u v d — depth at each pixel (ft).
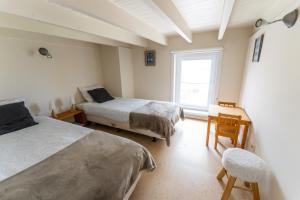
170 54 11.53
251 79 7.43
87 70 11.56
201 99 11.98
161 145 8.27
